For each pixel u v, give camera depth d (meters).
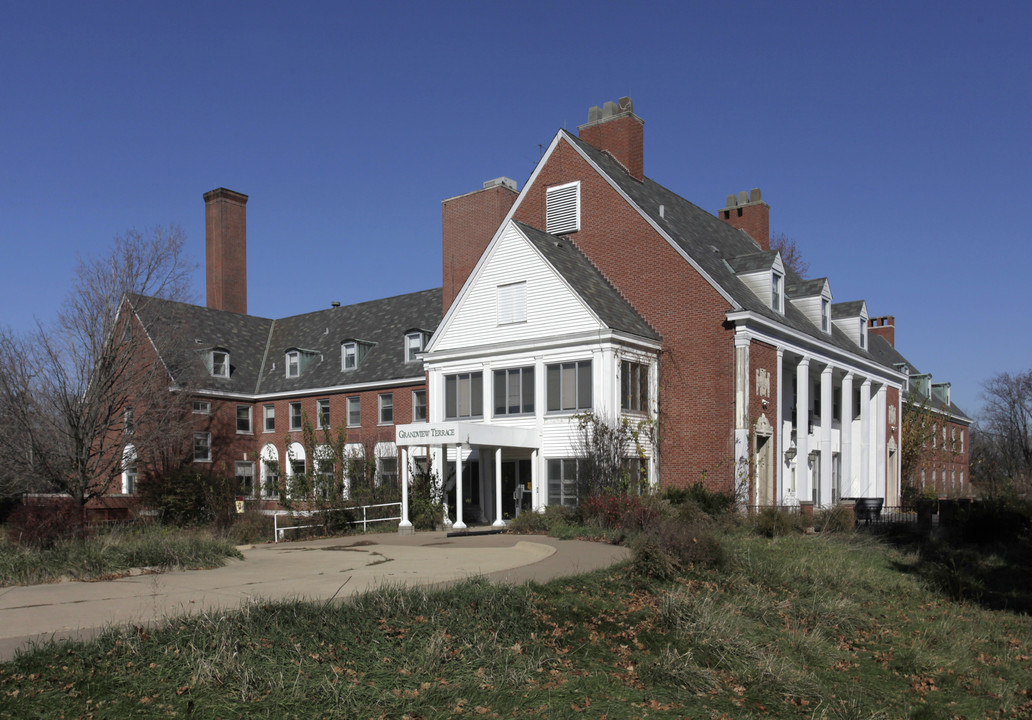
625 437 27.55
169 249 36.66
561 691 9.50
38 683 8.16
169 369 35.84
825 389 35.28
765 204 45.97
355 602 11.48
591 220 32.62
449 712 8.58
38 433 32.06
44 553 15.91
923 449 54.06
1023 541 24.77
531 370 29.22
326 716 8.13
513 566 16.47
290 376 45.38
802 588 16.55
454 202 38.44
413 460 31.45
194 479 31.23
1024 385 78.50
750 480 28.02
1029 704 11.06
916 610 16.27
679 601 13.20
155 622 10.27
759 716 9.63
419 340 39.97
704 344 29.34
